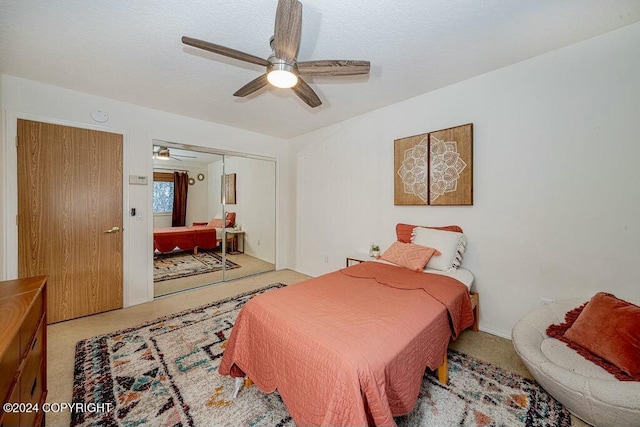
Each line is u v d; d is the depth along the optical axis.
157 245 3.47
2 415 0.76
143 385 1.62
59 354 1.95
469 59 2.06
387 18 1.58
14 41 1.81
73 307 2.59
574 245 1.92
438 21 1.61
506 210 2.21
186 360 1.89
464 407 1.45
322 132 3.89
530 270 2.11
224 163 3.99
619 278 1.75
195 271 3.90
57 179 2.51
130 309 2.82
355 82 2.44
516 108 2.14
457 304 1.79
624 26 1.69
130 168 2.93
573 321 1.70
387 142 3.06
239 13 1.55
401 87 2.55
